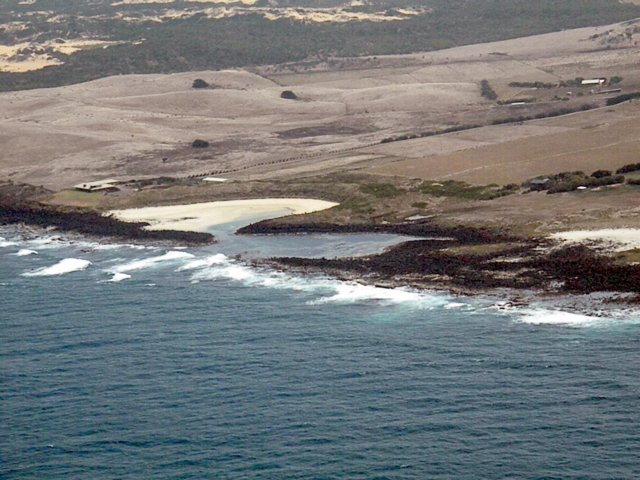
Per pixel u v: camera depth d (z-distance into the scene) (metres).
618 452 158.75
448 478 154.12
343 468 158.12
